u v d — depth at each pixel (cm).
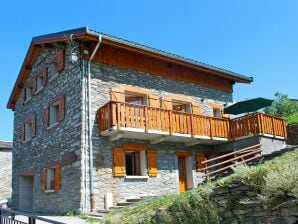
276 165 657
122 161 1279
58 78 1466
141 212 837
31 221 521
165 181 1389
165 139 1390
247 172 655
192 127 1402
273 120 1530
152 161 1362
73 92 1320
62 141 1367
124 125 1206
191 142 1480
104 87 1317
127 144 1312
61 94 1423
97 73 1313
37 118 1666
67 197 1270
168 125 1327
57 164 1382
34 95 1734
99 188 1206
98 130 1255
